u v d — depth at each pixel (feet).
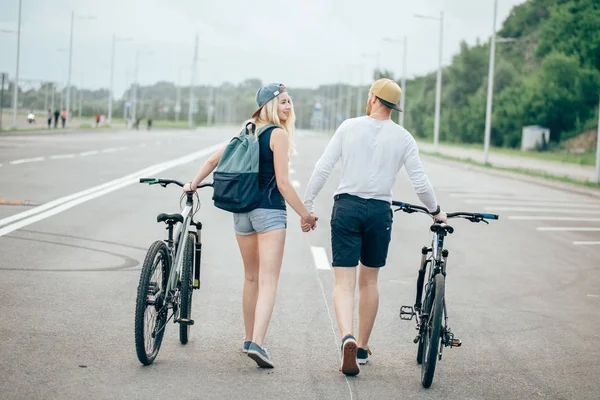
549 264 44.14
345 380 21.08
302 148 203.82
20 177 75.05
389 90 21.77
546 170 160.45
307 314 28.48
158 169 94.94
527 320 29.76
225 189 21.30
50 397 18.34
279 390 19.88
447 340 21.22
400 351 24.43
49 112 246.47
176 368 21.25
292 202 21.31
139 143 173.17
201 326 25.96
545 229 61.11
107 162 102.89
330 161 21.86
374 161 21.58
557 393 20.98
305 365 22.29
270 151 21.47
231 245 43.75
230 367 21.66
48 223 47.37
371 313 22.68
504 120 295.28
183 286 22.90
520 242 52.90
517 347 25.68
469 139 328.70
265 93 21.72
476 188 101.45
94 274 33.27
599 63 276.21
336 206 21.93
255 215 21.48
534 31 365.20
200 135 272.10
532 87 282.36
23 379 19.51
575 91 270.87
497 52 365.81
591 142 256.11
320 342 24.82
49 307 27.20
